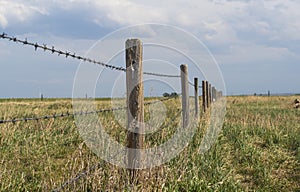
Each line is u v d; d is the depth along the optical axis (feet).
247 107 82.79
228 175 24.36
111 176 18.34
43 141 29.89
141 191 17.85
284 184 24.27
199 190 20.49
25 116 42.04
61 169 22.31
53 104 65.31
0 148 26.61
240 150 31.65
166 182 20.21
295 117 60.34
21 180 20.24
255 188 23.40
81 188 17.46
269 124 43.70
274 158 29.99
